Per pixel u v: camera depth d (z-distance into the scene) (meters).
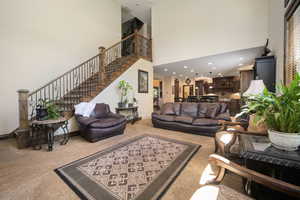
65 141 2.92
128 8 6.60
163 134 3.42
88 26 5.09
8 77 3.29
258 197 1.04
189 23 5.04
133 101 5.04
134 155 2.24
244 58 4.98
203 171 1.76
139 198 1.32
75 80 4.70
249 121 2.37
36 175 1.69
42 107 2.72
